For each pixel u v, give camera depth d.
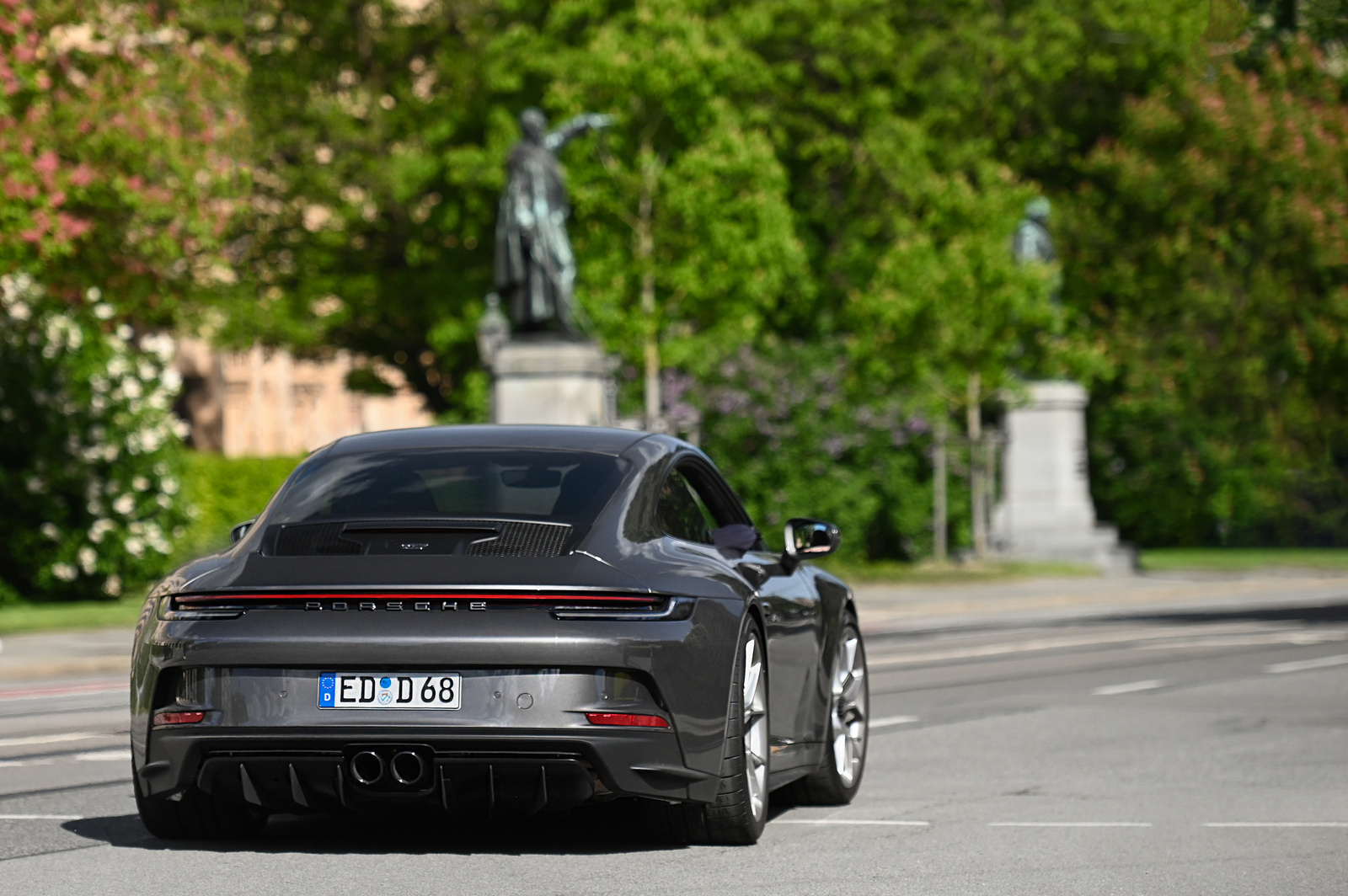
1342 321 108.50
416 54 117.06
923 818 20.11
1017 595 70.75
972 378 85.94
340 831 18.44
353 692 15.73
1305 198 109.06
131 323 103.56
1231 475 113.81
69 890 15.44
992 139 112.31
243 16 106.19
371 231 115.38
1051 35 112.06
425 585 15.77
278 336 111.44
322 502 17.28
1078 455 90.81
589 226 90.94
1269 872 16.75
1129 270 113.31
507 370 70.44
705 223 89.44
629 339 90.69
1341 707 32.91
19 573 62.72
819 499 82.56
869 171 106.06
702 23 89.88
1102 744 27.28
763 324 104.62
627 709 15.76
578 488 17.27
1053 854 17.70
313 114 111.38
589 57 88.19
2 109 59.59
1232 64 111.88
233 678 15.91
